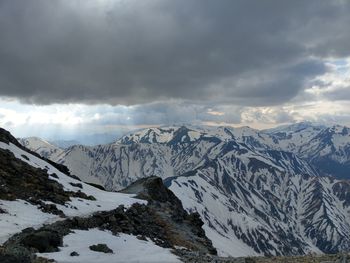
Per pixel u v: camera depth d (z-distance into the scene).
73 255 33.94
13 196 50.38
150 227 60.22
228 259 39.03
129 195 82.19
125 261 34.69
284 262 35.34
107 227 50.06
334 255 37.59
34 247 33.59
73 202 59.31
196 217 83.19
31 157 78.69
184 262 36.72
